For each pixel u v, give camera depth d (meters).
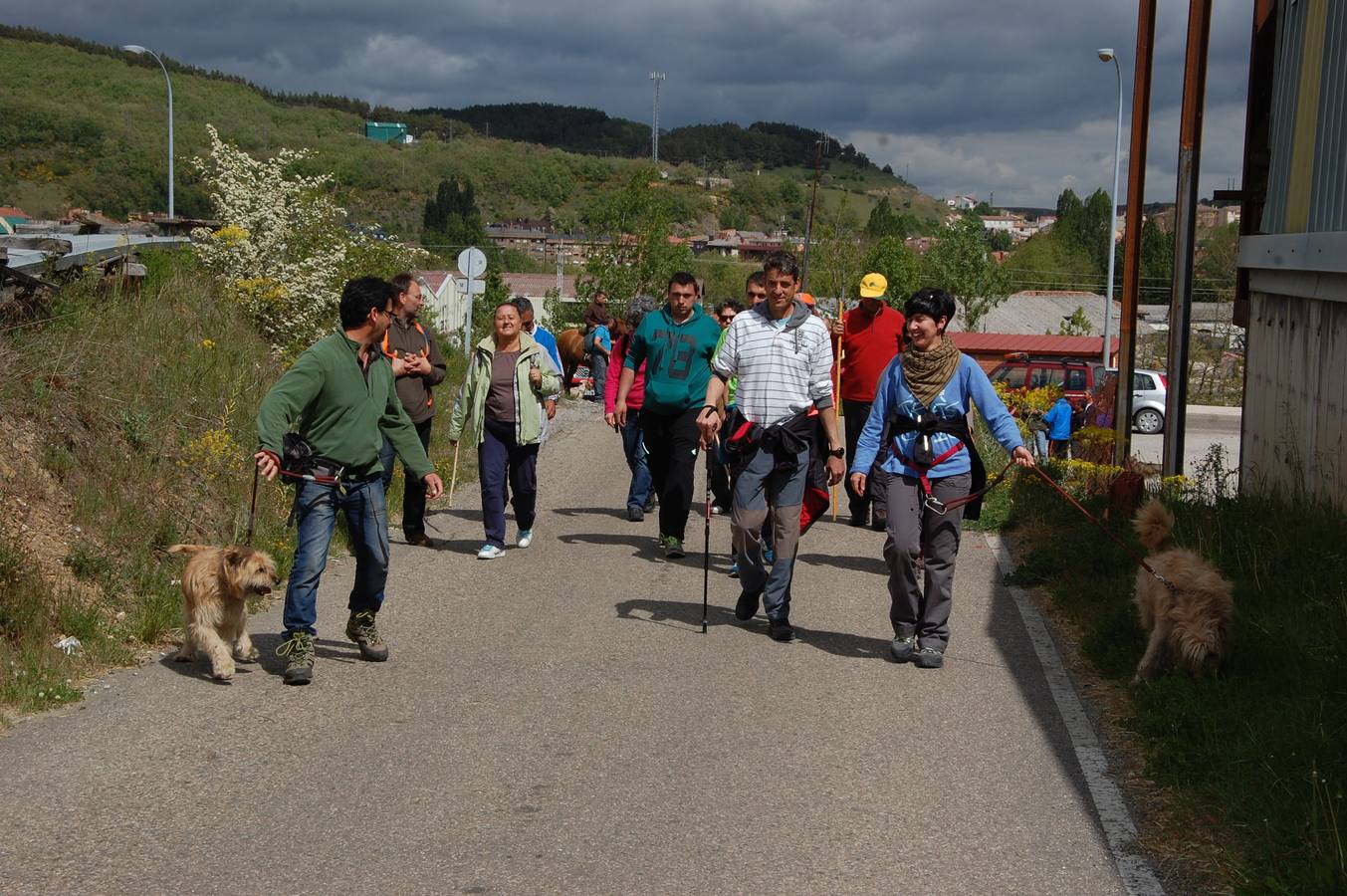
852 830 4.54
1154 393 34.88
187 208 80.62
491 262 85.50
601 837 4.42
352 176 125.38
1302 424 10.88
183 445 9.55
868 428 6.86
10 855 4.12
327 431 6.25
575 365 23.39
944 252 57.50
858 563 9.62
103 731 5.38
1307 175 11.16
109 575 7.35
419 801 4.71
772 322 7.31
